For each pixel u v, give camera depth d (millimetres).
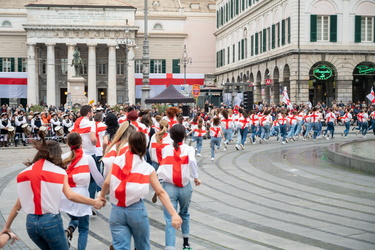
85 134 11438
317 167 18484
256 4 58312
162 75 72625
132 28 73625
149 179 6289
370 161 16812
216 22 81000
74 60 49969
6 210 11445
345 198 12695
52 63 72562
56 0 75000
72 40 72875
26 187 5852
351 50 47344
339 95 47656
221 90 62094
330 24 47188
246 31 63469
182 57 82562
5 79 72062
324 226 9859
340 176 16297
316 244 8602
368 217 10625
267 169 18062
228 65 73312
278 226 9898
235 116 26312
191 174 8117
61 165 6117
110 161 7215
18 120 29328
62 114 33062
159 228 9906
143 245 6379
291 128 30500
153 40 81750
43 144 5992
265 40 55719
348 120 33219
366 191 13641
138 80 77312
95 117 12094
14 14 78500
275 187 14352
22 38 78938
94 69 73500
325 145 27609
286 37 49281
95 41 73188
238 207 11719
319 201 12336
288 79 50188
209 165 19281
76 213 7973
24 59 79000
